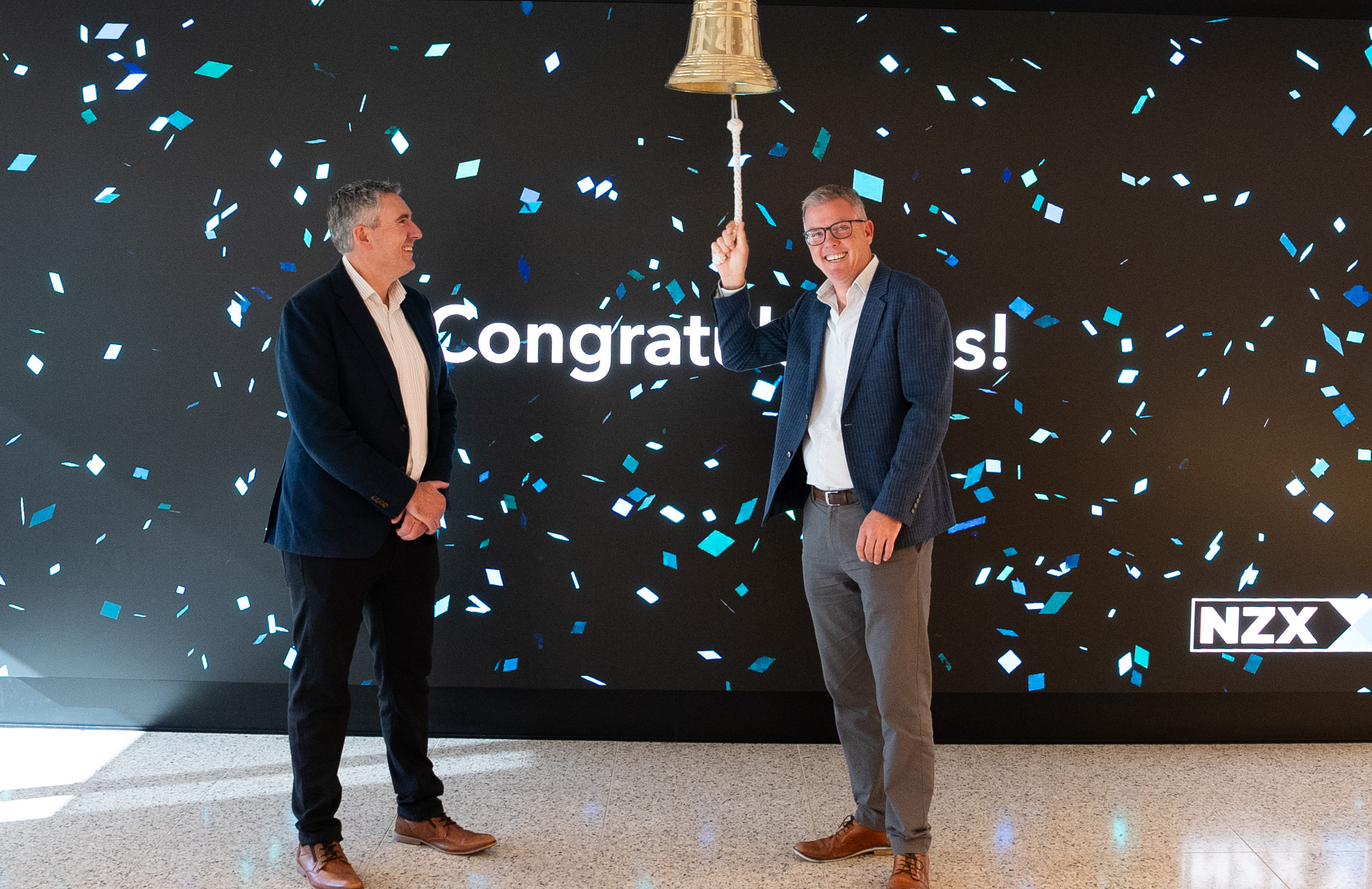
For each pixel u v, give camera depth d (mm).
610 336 3373
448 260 3363
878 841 2775
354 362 2639
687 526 3426
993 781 3205
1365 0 3287
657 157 3320
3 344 3434
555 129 3320
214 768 3271
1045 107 3297
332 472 2557
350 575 2629
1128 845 2803
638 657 3471
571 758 3381
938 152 3307
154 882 2588
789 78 3291
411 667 2818
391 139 3332
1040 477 3391
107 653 3521
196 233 3377
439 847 2779
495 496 3428
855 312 2672
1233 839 2836
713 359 3373
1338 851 2775
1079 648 3439
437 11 3305
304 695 2627
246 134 3346
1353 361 3367
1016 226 3324
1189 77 3295
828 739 3512
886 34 3281
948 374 2562
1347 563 3422
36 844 2770
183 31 3330
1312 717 3490
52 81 3355
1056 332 3350
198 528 3467
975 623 3438
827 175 3311
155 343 3416
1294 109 3305
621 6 3291
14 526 3494
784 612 3443
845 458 2631
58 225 3391
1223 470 3395
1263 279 3344
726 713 3512
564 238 3348
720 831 2902
